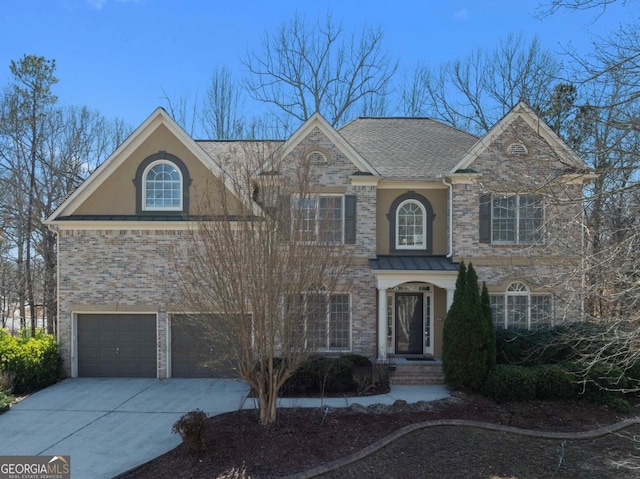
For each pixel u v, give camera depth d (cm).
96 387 1627
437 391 1552
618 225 1173
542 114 1380
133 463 1019
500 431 1162
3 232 2962
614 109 1040
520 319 1759
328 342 1786
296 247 1109
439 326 1870
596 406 1367
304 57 3775
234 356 1154
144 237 1756
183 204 1778
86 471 983
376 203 1867
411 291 1908
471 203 1788
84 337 1773
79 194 1784
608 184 1180
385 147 2088
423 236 1886
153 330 1764
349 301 1789
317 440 1085
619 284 1009
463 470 976
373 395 1496
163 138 1800
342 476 947
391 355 1878
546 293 1752
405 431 1130
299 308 1112
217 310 1103
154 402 1452
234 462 990
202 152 1775
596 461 1030
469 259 1773
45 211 2941
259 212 1105
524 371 1418
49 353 1659
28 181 2995
